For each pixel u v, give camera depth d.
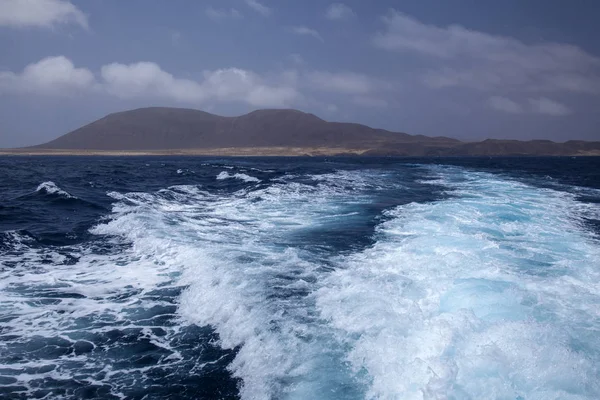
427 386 4.14
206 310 6.94
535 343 4.73
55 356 5.61
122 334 6.24
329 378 4.73
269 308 6.50
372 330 5.64
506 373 4.32
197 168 43.56
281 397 4.52
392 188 22.05
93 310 7.06
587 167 54.56
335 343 5.45
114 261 9.63
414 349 4.98
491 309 5.87
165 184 25.05
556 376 4.25
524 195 19.08
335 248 10.13
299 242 10.77
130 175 32.69
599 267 8.16
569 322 5.43
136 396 4.80
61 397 4.75
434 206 15.54
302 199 18.23
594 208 15.53
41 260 9.61
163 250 10.21
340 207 16.09
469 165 54.28
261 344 5.56
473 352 4.70
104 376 5.18
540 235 10.91
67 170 41.09
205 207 16.44
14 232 11.44
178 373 5.26
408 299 6.55
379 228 12.18
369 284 7.28
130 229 12.09
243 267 8.49
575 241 10.30
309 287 7.39
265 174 31.16
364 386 4.57
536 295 6.36
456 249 9.29
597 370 4.32
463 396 4.02
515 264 8.27
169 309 7.14
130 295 7.71
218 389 4.93
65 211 15.25
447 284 6.98
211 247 10.15
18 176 30.77
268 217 14.27
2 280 8.32
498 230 11.40
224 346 5.91
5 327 6.39
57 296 7.61
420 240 10.30
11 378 5.09
